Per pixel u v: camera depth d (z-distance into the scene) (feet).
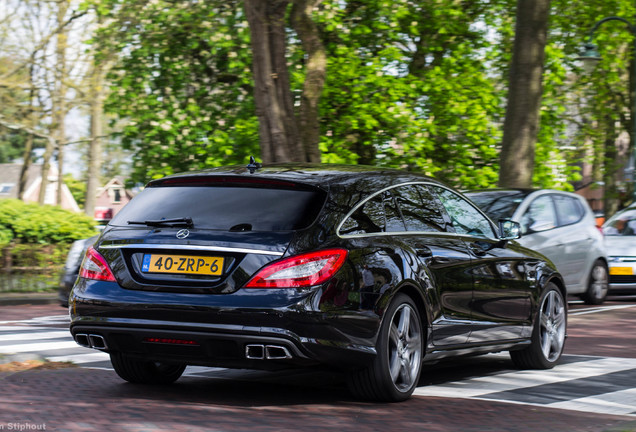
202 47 93.61
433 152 96.32
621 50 128.36
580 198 64.90
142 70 92.58
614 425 22.44
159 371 29.01
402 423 23.04
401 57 92.12
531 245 55.98
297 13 65.36
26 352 38.04
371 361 25.14
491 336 30.91
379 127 91.66
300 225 24.61
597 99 129.59
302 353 23.80
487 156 96.43
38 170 362.12
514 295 32.22
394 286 25.67
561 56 100.68
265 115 63.67
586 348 41.29
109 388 28.12
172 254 24.82
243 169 27.20
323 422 22.81
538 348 33.60
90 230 98.99
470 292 29.68
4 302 74.13
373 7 92.27
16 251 89.20
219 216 25.21
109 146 150.61
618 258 69.46
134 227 25.94
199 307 23.93
